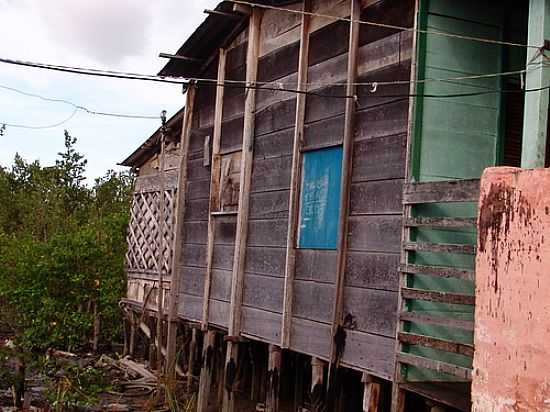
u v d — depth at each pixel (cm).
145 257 1400
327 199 750
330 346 710
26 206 2516
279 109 863
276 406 833
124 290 1532
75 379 1074
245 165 917
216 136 1026
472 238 639
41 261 1459
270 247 858
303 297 777
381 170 663
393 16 665
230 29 984
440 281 623
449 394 555
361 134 698
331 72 759
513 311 448
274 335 830
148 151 1423
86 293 1508
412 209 608
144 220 1426
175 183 1269
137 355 1471
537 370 427
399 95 642
